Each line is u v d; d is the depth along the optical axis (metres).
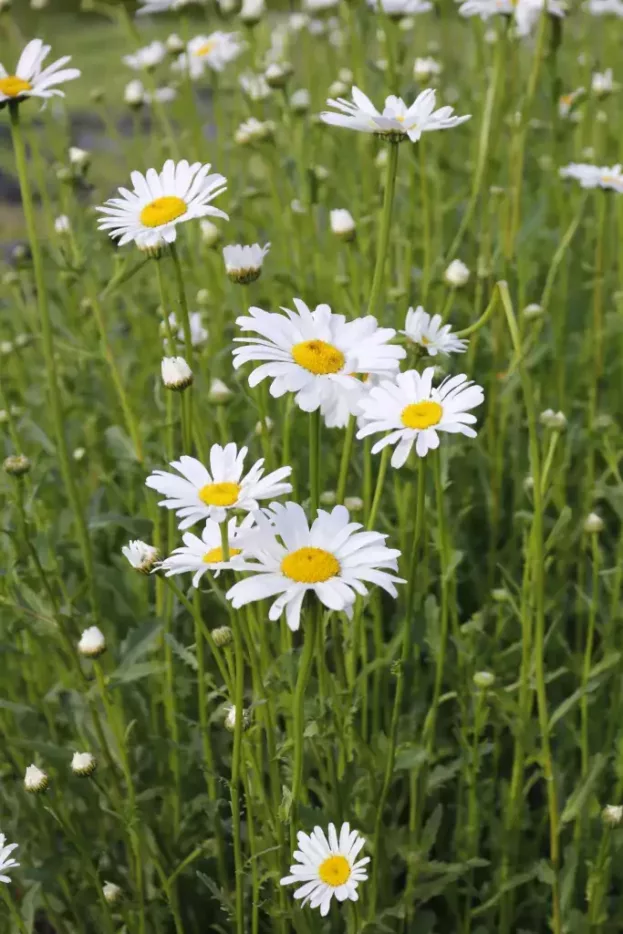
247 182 1.09
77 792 0.64
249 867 0.63
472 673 0.64
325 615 0.54
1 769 0.68
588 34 1.00
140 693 0.70
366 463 0.61
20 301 0.96
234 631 0.51
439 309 0.78
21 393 0.89
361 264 0.87
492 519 0.73
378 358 0.51
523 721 0.60
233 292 0.80
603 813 0.59
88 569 0.66
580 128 0.96
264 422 0.62
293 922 0.56
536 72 0.80
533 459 0.53
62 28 1.95
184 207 0.57
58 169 0.93
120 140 1.05
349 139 1.01
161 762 0.67
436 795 0.69
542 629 0.56
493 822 0.64
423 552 0.67
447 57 1.10
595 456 0.79
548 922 0.65
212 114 1.16
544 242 0.92
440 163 0.86
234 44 1.01
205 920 0.68
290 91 1.02
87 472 0.83
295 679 0.56
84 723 0.65
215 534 0.51
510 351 0.80
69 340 0.89
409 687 0.69
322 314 0.52
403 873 0.69
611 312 0.90
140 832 0.63
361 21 0.85
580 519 0.74
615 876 0.67
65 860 0.62
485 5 0.79
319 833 0.53
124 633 0.72
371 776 0.58
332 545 0.47
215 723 0.69
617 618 0.64
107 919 0.60
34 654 0.70
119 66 1.77
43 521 0.72
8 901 0.55
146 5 0.94
